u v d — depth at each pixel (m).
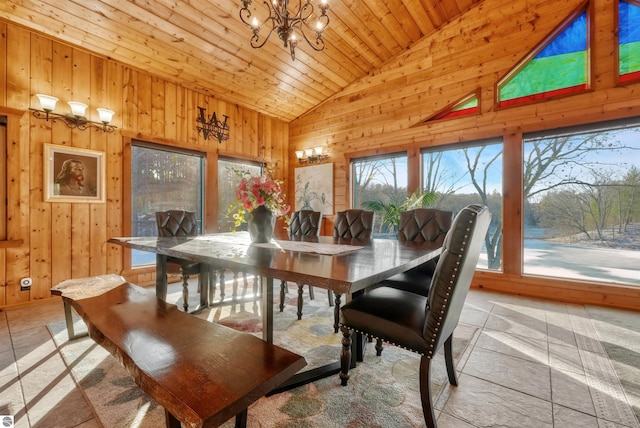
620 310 2.77
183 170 4.21
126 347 1.13
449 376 1.59
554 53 3.16
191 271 2.77
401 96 4.22
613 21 2.84
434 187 4.02
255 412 1.38
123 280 2.22
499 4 3.46
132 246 2.24
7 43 2.75
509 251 3.37
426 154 4.10
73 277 3.15
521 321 2.52
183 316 1.46
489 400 1.47
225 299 3.15
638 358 1.87
